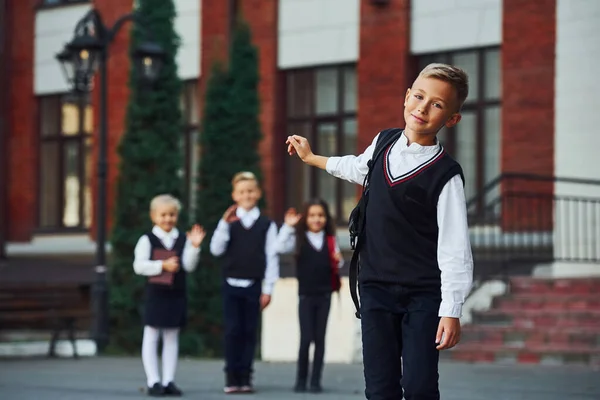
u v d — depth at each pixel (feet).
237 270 39.22
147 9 61.87
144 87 60.85
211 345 59.26
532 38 61.93
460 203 18.93
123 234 60.95
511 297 53.98
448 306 18.66
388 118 68.08
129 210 61.11
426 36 67.00
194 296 59.36
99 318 60.13
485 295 55.06
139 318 60.23
